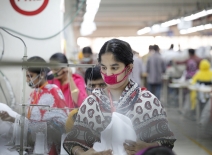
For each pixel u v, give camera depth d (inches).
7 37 157.8
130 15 755.4
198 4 474.3
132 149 74.1
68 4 383.2
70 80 131.3
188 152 151.6
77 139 78.0
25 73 97.7
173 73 490.9
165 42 943.7
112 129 74.8
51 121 93.0
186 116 313.3
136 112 76.5
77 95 129.7
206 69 346.0
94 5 297.6
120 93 78.7
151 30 740.0
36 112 94.8
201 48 581.3
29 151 89.9
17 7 161.6
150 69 435.8
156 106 77.1
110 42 77.1
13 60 53.3
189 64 435.2
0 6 160.7
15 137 90.1
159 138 75.9
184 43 945.5
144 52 968.3
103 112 77.6
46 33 164.6
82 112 78.4
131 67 78.3
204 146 179.2
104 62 76.5
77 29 904.3
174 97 479.2
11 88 139.6
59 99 112.7
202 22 574.6
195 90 318.7
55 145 91.9
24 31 162.9
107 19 860.6
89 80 108.8
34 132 90.9
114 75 75.7
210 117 271.7
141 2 577.6
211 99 286.0
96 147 75.9
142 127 76.1
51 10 164.7
